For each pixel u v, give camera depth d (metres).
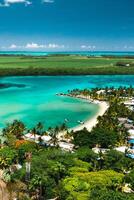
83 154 142.62
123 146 181.25
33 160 127.12
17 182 101.81
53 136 179.75
